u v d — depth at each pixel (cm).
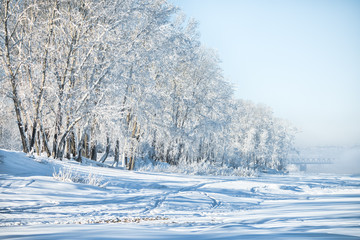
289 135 8306
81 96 2147
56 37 2161
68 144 2448
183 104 3203
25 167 1437
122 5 2220
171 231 329
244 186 1856
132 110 2548
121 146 2728
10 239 261
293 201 1080
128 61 2272
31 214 725
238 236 244
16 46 2028
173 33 2739
